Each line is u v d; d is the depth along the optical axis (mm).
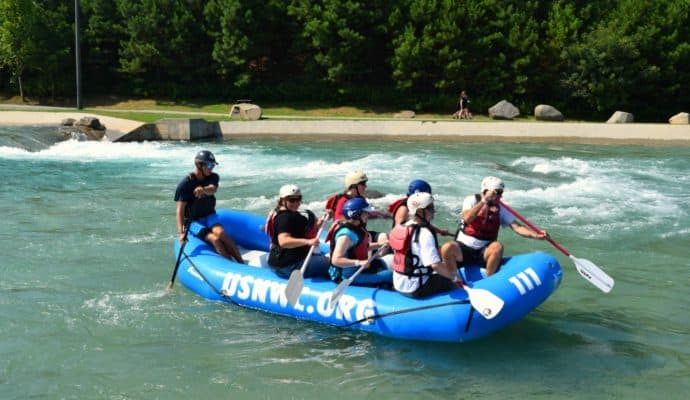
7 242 8555
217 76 36938
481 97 32156
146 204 11039
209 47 36031
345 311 5707
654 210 10664
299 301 5945
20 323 5957
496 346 5477
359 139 22953
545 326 5902
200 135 22656
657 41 30922
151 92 36469
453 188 12594
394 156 17531
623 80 30422
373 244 6008
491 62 32125
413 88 34031
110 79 38031
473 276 5930
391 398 4660
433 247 5367
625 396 4676
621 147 20484
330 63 33500
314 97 35062
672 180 13680
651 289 6902
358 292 5742
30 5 34438
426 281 5453
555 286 5758
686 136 22156
